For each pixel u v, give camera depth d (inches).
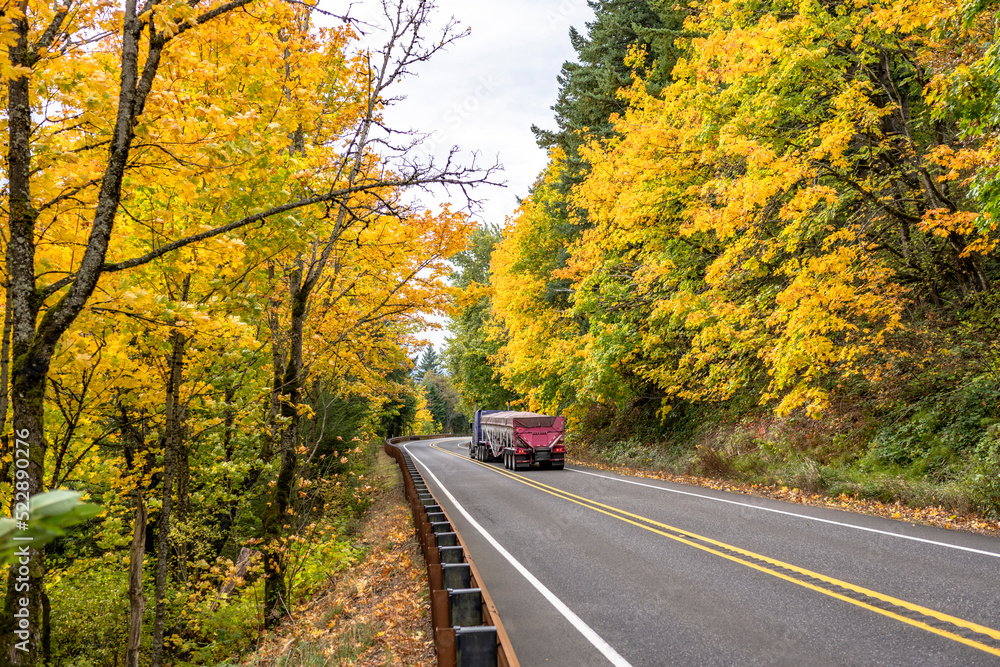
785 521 406.6
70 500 29.4
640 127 679.7
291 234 275.0
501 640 189.6
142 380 278.2
